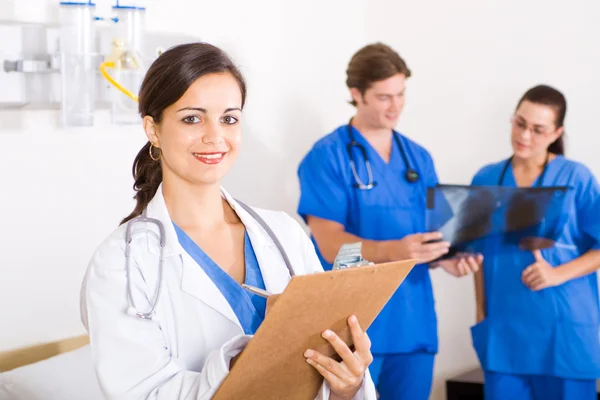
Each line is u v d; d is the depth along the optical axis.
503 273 2.40
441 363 2.91
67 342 2.03
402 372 2.47
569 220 2.37
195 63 1.14
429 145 2.87
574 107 2.60
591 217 2.38
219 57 1.16
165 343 1.17
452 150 2.82
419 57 2.86
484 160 2.76
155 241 1.19
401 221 2.46
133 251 1.17
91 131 2.05
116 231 1.21
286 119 2.66
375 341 2.41
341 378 1.12
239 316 1.21
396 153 2.49
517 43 2.67
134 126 2.16
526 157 2.41
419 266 2.45
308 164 2.48
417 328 2.44
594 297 2.40
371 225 2.45
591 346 2.37
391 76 2.38
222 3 2.39
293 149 2.69
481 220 2.36
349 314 1.10
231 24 2.43
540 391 2.43
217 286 1.21
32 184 1.93
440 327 2.91
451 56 2.79
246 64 2.49
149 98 1.17
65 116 1.88
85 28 1.88
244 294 1.22
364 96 2.42
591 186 2.38
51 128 1.96
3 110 1.86
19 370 1.77
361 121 2.46
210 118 1.15
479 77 2.74
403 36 2.88
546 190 2.33
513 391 2.44
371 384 1.21
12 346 1.93
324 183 2.44
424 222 2.51
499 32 2.69
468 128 2.78
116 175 2.12
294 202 2.72
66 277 2.03
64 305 2.03
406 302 2.42
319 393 1.18
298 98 2.69
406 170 2.48
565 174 2.40
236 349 1.12
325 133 2.81
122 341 1.12
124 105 1.96
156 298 1.15
